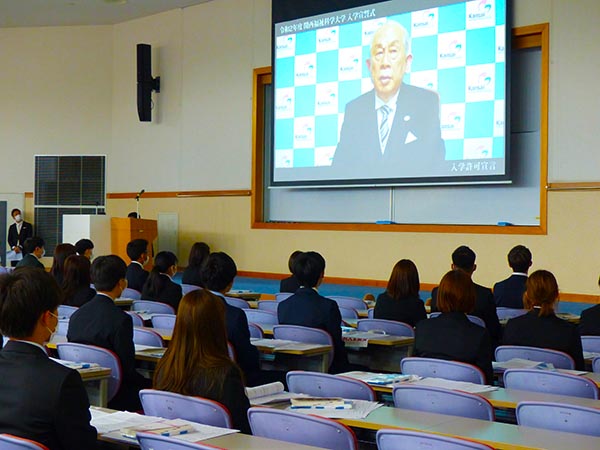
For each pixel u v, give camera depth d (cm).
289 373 336
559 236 996
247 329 433
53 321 252
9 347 245
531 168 1046
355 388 317
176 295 683
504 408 327
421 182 1107
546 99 1008
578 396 334
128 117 1590
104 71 1627
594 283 968
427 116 1099
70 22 1620
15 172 1675
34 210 1655
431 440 223
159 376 296
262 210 1365
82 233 1312
